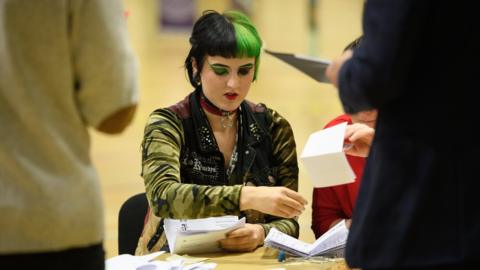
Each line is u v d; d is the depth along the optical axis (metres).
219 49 2.91
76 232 1.84
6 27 1.80
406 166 1.75
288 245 2.86
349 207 3.25
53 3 1.82
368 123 2.86
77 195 1.85
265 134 3.22
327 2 21.06
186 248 2.86
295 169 3.27
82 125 1.91
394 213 1.75
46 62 1.83
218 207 2.79
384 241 1.75
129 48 1.93
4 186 1.81
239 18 3.00
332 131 2.52
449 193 1.71
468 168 1.71
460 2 1.73
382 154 1.80
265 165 3.19
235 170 3.12
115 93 1.87
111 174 8.30
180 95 13.17
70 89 1.87
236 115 3.17
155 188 2.88
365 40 1.79
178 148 3.02
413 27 1.70
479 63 1.74
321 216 3.29
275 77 16.19
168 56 18.33
